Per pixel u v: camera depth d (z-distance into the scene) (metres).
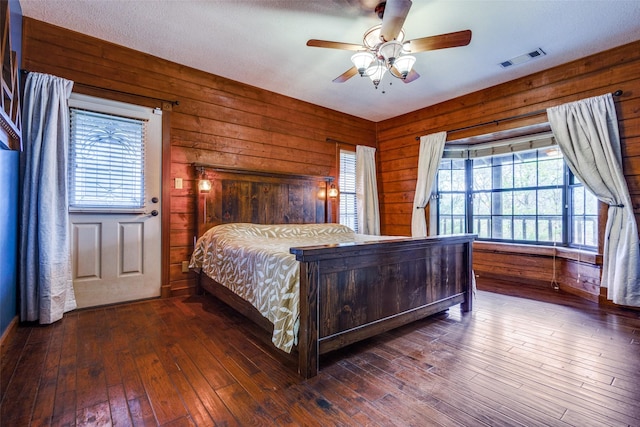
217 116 3.63
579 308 2.97
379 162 5.36
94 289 2.89
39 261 2.44
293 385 1.66
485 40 2.87
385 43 2.21
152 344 2.14
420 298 2.46
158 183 3.22
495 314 2.82
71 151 2.76
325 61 3.29
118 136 3.00
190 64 3.37
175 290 3.33
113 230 2.98
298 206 4.25
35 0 2.35
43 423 1.33
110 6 2.42
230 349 2.08
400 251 2.29
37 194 2.45
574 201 3.70
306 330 1.72
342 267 1.91
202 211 3.40
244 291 2.34
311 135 4.52
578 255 3.41
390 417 1.39
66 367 1.81
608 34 2.78
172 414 1.40
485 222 4.53
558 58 3.22
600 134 3.04
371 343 2.21
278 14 2.51
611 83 3.03
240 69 3.48
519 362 1.91
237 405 1.48
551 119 3.37
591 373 1.77
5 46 1.51
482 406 1.47
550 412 1.42
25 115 2.44
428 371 1.81
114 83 2.98
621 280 2.89
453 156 4.67
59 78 2.60
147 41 2.93
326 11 2.46
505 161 4.34
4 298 2.07
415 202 4.70
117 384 1.64
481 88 4.00
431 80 3.75
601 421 1.36
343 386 1.65
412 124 4.87
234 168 3.61
